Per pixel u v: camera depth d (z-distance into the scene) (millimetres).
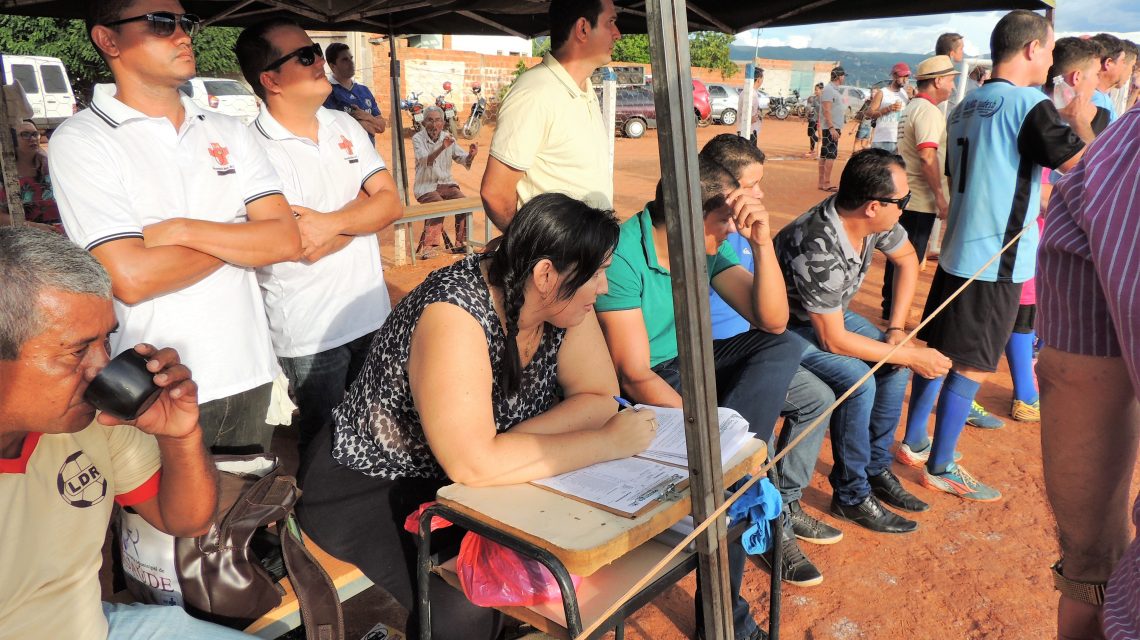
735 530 2146
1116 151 1123
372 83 22281
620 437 1991
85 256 1378
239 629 2033
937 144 6148
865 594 3215
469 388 1813
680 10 1521
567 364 2178
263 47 2859
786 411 3156
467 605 1965
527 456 1854
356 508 2080
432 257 8711
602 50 3504
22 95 7160
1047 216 1306
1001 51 3818
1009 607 3135
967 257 3691
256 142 2635
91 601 1620
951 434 3908
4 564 1456
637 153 19312
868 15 4277
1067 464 1364
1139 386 1056
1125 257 1053
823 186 13945
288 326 2975
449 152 8500
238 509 1953
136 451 1757
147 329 2281
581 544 1583
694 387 1712
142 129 2275
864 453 3592
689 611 3078
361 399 2061
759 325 2893
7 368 1309
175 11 2250
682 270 1641
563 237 1789
